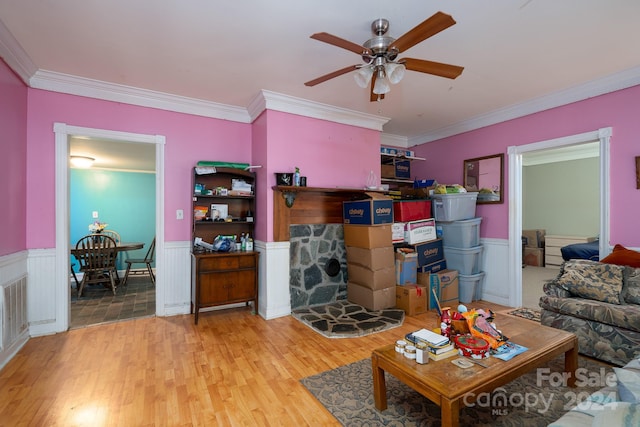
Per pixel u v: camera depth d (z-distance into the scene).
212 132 3.78
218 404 1.90
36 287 2.92
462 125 4.48
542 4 1.98
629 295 2.43
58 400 1.93
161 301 3.49
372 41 1.91
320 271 3.81
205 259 3.25
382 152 4.59
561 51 2.57
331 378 2.19
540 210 7.30
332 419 1.76
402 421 1.74
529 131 3.73
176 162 3.57
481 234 4.26
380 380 1.81
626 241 2.95
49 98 2.98
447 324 1.91
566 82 3.16
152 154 5.12
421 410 1.83
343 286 3.96
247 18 2.11
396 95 3.49
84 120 3.12
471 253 4.01
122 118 3.30
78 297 4.40
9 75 2.55
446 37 2.36
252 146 3.97
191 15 2.07
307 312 3.50
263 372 2.27
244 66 2.80
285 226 3.53
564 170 6.91
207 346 2.71
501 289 4.00
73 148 4.70
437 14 1.48
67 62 2.72
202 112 3.71
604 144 3.08
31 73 2.82
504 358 1.69
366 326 3.08
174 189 3.57
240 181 3.71
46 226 2.97
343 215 3.96
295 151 3.67
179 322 3.30
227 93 3.42
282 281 3.54
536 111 3.64
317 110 3.78
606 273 2.65
